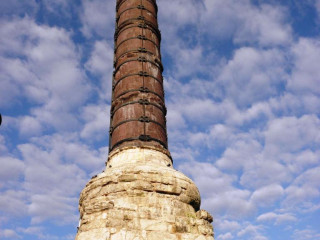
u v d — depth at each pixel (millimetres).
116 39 22734
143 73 19516
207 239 14500
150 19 22781
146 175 14844
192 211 15148
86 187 15922
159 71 20641
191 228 14391
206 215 15297
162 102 19422
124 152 16578
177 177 15453
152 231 13523
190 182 15891
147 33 21734
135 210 13844
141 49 20547
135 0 23469
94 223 13367
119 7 24203
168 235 13664
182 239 13844
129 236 13086
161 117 18641
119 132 17688
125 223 13367
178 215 14438
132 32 21469
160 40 23094
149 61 20312
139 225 13500
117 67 20672
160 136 17734
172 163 17719
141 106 18266
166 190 14773
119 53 21156
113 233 13000
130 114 17984
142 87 18922
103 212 13578
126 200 14070
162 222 13883
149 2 23875
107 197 14234
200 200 16203
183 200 15031
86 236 13078
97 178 15531
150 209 14039
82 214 15375
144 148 16688
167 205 14438
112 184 14797
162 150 17125
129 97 18609
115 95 19672
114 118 18734
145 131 17375
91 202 14422
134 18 22188
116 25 23828
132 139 17031
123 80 19516
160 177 14984
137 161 15922
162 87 20312
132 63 19953
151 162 16047
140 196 14289
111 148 17984
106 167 17281
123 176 14797
